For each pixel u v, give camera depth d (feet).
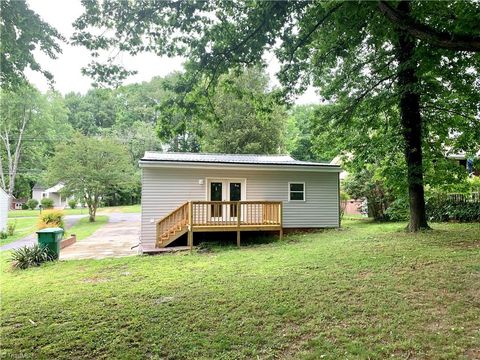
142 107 143.02
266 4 18.39
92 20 17.62
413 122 30.12
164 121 22.81
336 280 17.28
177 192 38.96
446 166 32.83
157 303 15.66
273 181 42.22
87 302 16.28
